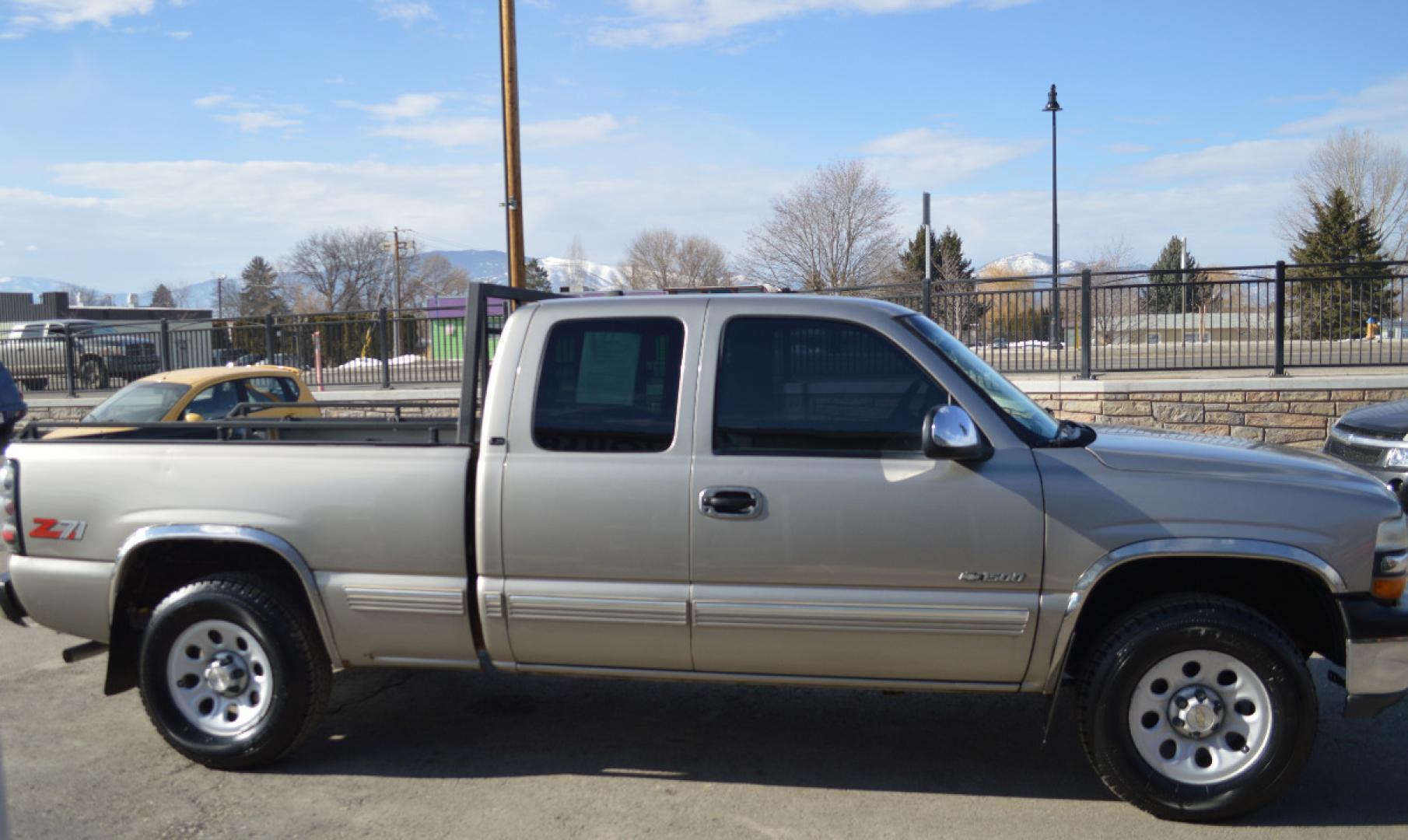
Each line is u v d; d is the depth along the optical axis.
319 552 4.38
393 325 16.89
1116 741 3.91
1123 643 3.89
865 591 4.01
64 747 4.84
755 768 4.55
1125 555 3.87
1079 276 12.83
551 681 5.77
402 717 5.22
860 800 4.20
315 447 4.45
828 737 4.91
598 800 4.22
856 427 4.07
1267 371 12.26
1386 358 11.99
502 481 4.21
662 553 4.10
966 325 13.15
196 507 4.48
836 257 35.69
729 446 4.11
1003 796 4.23
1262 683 3.81
